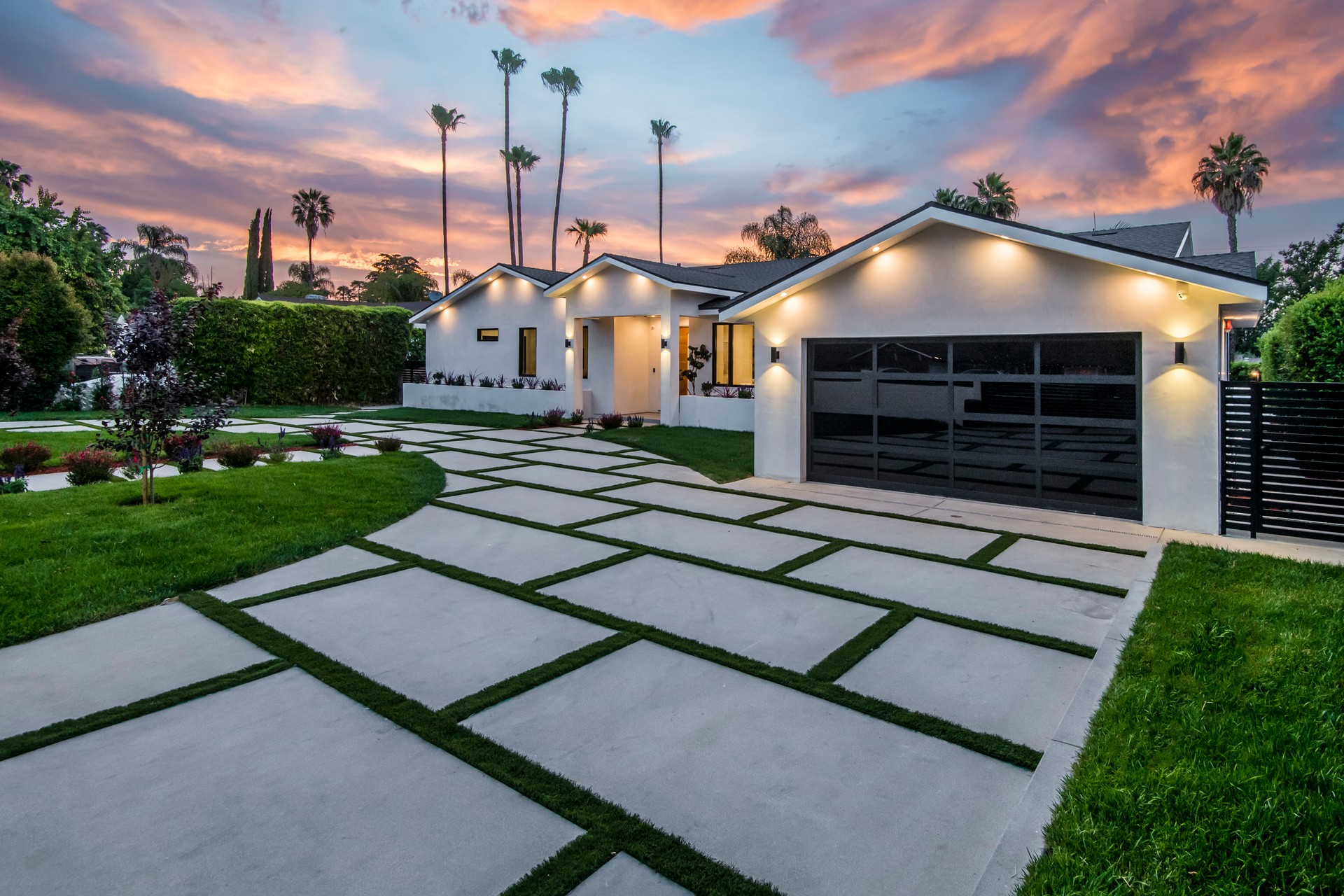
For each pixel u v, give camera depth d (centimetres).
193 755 318
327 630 471
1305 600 500
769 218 3903
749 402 1634
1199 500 747
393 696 376
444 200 5059
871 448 1000
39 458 998
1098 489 820
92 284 2244
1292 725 324
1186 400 749
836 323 1008
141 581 539
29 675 400
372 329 2566
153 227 5659
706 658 431
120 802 282
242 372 2242
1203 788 276
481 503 888
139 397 733
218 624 479
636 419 1733
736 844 261
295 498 806
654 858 251
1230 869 232
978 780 305
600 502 902
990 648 447
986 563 638
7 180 3061
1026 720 356
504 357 2231
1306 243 4016
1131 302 774
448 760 317
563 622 489
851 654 435
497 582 573
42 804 280
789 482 1053
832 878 244
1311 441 689
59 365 1900
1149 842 245
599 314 1862
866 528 769
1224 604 499
